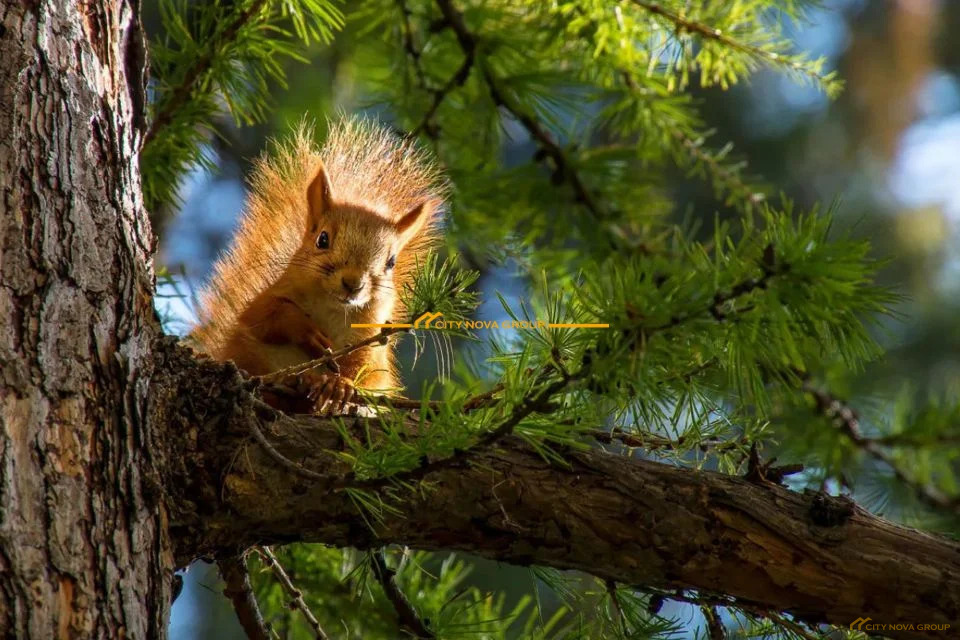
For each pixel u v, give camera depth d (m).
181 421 5.41
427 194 9.61
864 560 5.50
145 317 5.48
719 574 5.59
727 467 6.12
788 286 4.69
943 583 5.48
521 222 10.95
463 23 9.73
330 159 9.47
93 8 5.78
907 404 5.91
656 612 6.47
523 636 6.68
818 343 5.23
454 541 5.67
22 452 4.73
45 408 4.85
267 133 13.55
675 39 9.34
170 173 8.49
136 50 6.07
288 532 5.57
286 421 5.59
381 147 9.53
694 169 10.52
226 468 5.39
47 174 5.20
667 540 5.55
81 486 4.83
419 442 5.18
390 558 8.15
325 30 8.37
